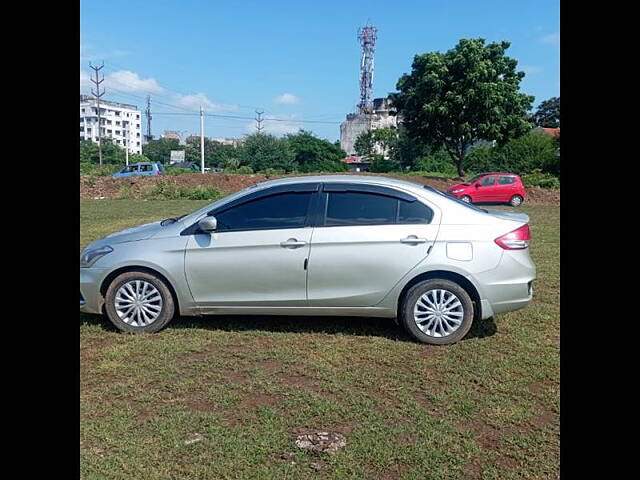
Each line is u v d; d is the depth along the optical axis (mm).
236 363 4293
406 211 4832
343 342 4801
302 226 4844
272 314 4957
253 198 4988
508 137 27375
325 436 3174
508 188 22031
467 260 4680
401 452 2990
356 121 87938
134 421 3342
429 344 4758
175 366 4223
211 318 5465
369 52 85938
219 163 63875
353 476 2770
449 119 26984
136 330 4984
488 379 3996
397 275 4742
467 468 2861
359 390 3807
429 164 53000
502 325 5301
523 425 3322
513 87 26750
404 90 28656
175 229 5047
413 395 3738
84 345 4656
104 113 117188
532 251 9719
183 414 3428
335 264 4766
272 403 3602
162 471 2811
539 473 2816
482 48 26562
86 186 26344
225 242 4875
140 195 25359
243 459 2922
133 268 4988
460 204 4902
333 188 4930
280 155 57031
